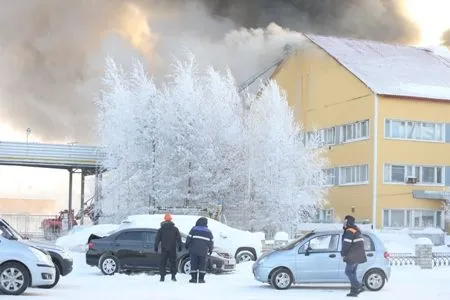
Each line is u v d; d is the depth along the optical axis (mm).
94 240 19234
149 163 34938
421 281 18562
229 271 19609
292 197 35562
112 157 35656
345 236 14539
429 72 48031
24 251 13633
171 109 34938
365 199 42906
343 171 45688
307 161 36938
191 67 36281
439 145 43688
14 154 42188
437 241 38594
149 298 13328
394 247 31016
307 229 35406
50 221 41969
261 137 36094
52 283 13969
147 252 18812
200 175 34250
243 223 35094
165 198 34375
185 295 14000
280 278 15703
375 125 42375
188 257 18938
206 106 35156
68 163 42656
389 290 15969
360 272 15812
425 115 43469
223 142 35031
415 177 43000
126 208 34781
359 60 47469
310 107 49781
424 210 43094
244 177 35250
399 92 42844
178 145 34562
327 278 15820
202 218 17000
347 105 45531
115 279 17484
